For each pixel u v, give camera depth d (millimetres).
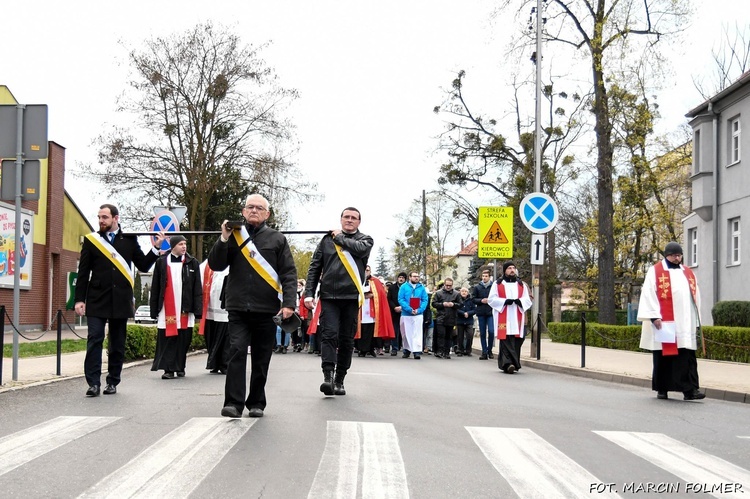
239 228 8109
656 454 6906
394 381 12750
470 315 24406
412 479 5707
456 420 8391
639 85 28875
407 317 21734
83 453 6340
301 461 6145
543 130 38188
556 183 39219
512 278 16359
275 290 8195
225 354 14164
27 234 32812
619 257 50312
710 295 30953
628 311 37062
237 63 34531
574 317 54719
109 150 34000
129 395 10211
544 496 5371
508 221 22844
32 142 11898
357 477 5676
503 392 11672
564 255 57719
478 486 5582
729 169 29562
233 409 8055
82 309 10234
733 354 19031
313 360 18594
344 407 9086
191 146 34500
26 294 33688
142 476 5602
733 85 28062
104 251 10273
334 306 10234
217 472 5758
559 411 9500
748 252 28016
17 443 6727
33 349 19422
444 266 72938
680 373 11375
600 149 29812
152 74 33531
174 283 13180
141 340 16531
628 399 11289
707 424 8844
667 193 49594
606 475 6043
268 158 34906
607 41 27859
